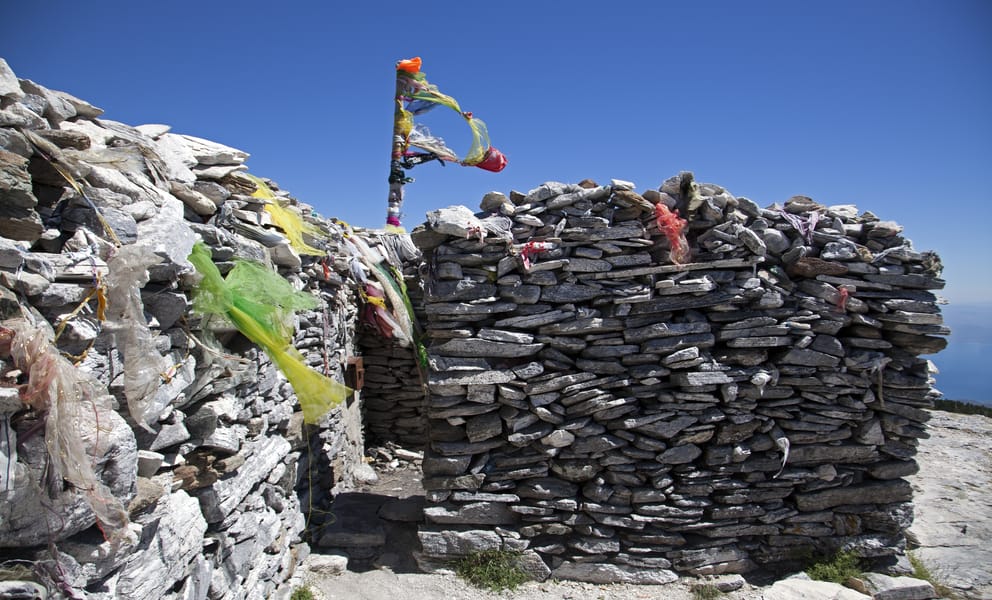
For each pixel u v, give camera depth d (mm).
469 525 6133
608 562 6105
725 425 6215
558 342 6074
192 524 3523
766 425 6297
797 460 6344
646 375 6086
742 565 6215
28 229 2463
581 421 6086
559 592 5879
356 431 9531
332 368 7801
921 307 6242
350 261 8359
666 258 6184
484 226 5902
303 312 6156
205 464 3857
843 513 6391
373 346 10984
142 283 2900
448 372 5980
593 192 6051
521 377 6004
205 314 3867
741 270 6258
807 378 6297
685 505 6141
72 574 2398
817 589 5637
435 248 6059
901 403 6383
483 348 5973
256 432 4656
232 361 4125
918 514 7816
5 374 2162
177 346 3529
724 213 6336
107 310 2775
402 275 9781
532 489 6055
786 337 6246
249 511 4594
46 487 2242
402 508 6914
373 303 9156
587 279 6105
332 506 7273
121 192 3115
